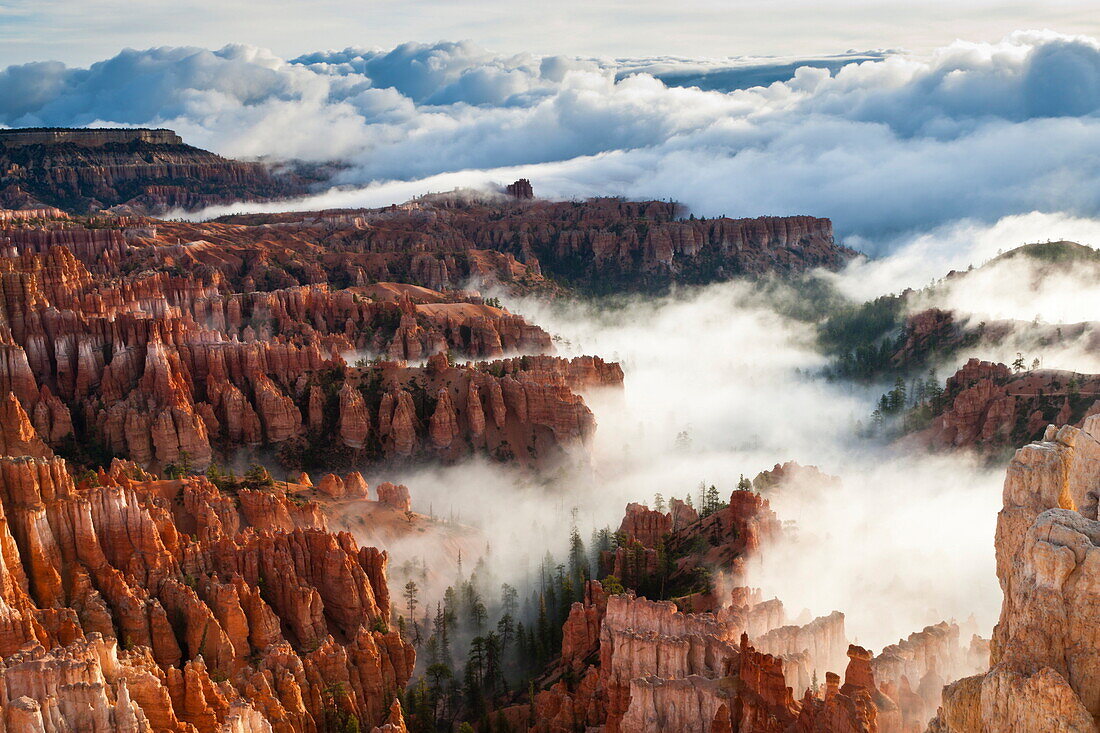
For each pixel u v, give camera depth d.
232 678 105.50
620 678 93.69
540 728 103.94
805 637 89.12
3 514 106.06
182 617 112.50
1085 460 37.66
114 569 114.12
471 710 120.19
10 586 101.44
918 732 69.25
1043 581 33.38
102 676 78.94
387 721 111.12
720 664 89.88
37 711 70.75
